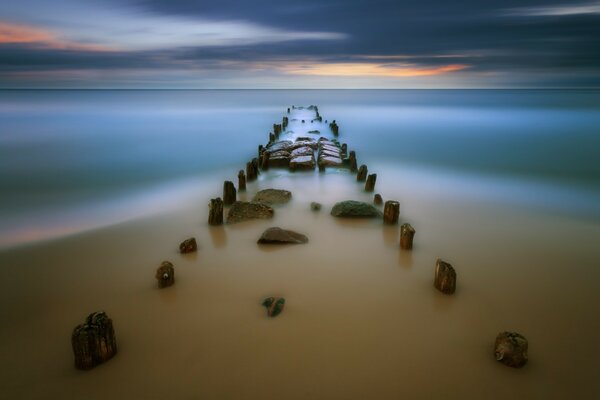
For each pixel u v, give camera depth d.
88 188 16.59
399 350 5.78
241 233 10.30
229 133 33.66
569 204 13.50
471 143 27.70
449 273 7.14
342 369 5.41
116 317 6.59
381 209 12.48
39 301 7.17
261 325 6.34
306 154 20.45
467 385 5.16
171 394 5.00
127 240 9.97
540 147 26.03
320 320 6.47
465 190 15.47
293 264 8.50
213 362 5.52
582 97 95.81
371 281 7.76
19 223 12.13
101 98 98.88
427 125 38.41
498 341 5.55
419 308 6.84
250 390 5.06
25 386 5.13
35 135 31.83
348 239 9.86
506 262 8.69
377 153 24.08
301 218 11.44
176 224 11.12
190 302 7.03
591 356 5.70
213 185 16.73
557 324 6.44
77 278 8.01
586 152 23.92
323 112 54.31
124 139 30.08
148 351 5.74
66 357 5.66
